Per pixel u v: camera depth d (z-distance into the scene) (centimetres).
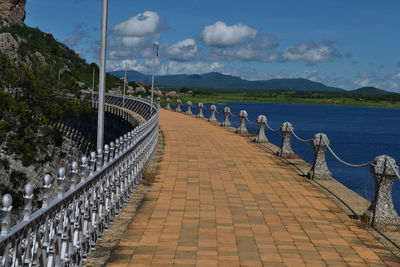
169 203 838
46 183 365
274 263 546
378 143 5072
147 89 14700
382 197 729
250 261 549
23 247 327
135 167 930
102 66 827
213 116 3181
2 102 3838
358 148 4509
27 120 4200
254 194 945
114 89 12131
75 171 459
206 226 695
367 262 568
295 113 12800
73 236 463
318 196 947
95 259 539
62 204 416
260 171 1227
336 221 761
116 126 5803
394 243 652
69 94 5862
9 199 295
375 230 714
